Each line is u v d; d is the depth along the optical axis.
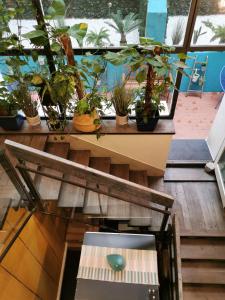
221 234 3.29
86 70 2.51
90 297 1.84
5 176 2.48
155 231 2.79
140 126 2.99
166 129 3.07
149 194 2.04
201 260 3.23
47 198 2.58
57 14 2.19
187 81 5.30
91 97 2.74
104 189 2.64
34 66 2.62
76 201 2.65
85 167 1.93
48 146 3.19
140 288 1.88
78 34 2.22
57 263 3.45
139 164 3.53
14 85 2.75
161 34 2.63
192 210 3.53
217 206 3.57
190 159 4.08
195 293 3.08
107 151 3.36
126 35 2.62
